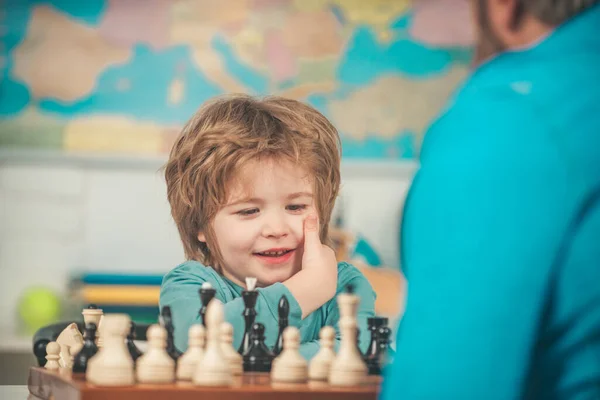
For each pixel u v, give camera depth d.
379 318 1.77
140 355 1.74
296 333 1.54
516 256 1.06
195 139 2.02
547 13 1.18
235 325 1.79
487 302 1.05
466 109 1.15
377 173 6.62
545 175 1.07
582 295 1.08
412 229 1.14
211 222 2.01
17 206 6.55
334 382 1.47
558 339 1.12
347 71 7.17
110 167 6.63
